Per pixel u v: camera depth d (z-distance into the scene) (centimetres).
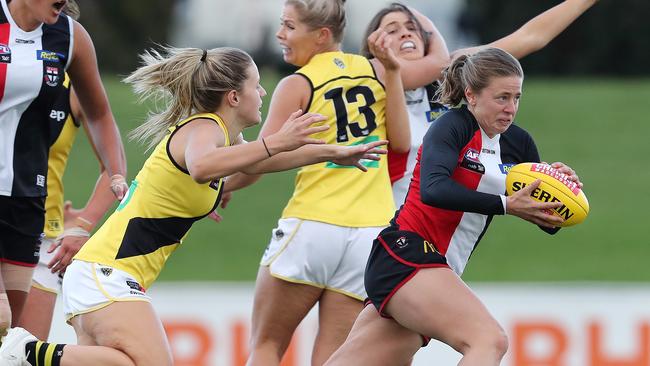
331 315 2241
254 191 6775
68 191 6309
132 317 1911
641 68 10056
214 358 2934
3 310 1970
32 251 2148
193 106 1948
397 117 2267
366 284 1942
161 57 1988
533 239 6159
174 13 9944
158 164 1934
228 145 1947
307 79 2219
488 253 5934
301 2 2255
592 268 5631
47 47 2039
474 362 1770
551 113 8219
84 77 2142
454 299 1833
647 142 7656
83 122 2419
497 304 2980
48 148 2136
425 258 1880
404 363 1973
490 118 1866
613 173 7150
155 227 1953
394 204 2280
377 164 2259
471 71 1869
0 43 1997
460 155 1883
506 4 9712
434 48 2400
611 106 8394
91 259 1952
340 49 2320
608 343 2956
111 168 2227
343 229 2203
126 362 1888
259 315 2256
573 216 1845
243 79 1944
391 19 2392
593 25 10000
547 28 2491
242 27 9338
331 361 1966
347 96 2244
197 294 2958
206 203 1962
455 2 9769
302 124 1808
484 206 1806
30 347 1912
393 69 2231
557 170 1897
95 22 9662
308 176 2238
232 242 6022
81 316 1938
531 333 2969
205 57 1938
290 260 2214
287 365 2869
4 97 2014
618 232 6219
